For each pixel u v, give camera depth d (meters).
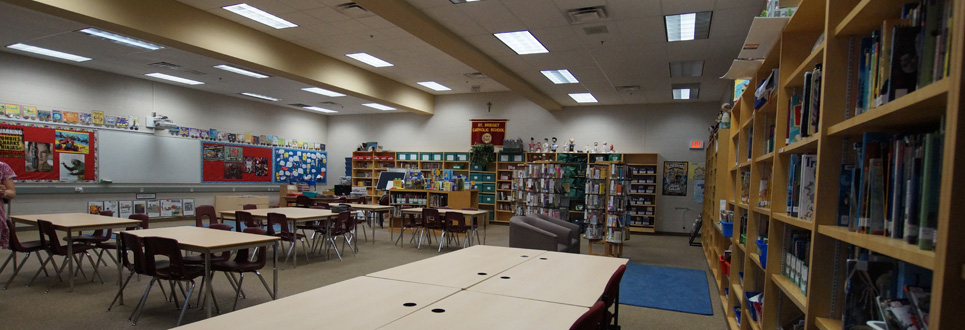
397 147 13.98
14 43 7.47
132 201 10.05
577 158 11.40
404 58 8.62
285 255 7.13
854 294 1.38
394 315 1.89
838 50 1.63
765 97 2.78
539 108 12.35
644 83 9.02
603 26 5.81
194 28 6.04
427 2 5.15
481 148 12.20
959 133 0.82
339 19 6.38
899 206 1.21
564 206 8.51
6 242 4.31
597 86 9.44
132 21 5.37
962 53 0.81
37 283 4.95
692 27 5.76
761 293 3.04
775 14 2.48
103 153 9.55
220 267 4.05
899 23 1.24
